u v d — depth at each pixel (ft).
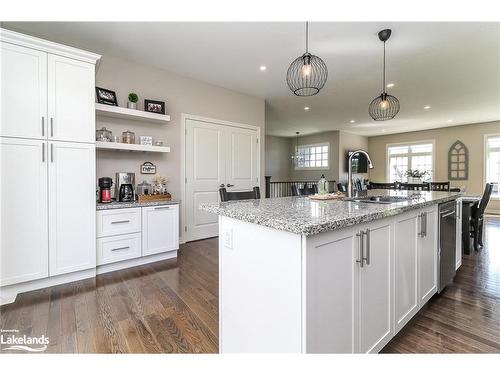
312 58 9.63
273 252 3.84
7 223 7.27
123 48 10.42
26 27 8.98
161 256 10.78
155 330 5.86
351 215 4.10
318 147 30.55
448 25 8.70
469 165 24.32
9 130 7.25
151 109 11.78
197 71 12.61
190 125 13.51
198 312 6.65
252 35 9.45
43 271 7.84
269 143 32.53
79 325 6.04
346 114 21.01
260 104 16.74
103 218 9.12
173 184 12.88
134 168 11.59
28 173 7.55
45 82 7.78
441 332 5.77
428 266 6.80
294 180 33.32
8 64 7.21
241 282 4.51
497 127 22.85
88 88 8.57
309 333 3.39
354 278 4.17
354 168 29.68
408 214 5.79
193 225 13.76
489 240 14.14
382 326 4.89
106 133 10.23
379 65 11.78
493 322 6.18
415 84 14.14
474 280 8.77
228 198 7.57
